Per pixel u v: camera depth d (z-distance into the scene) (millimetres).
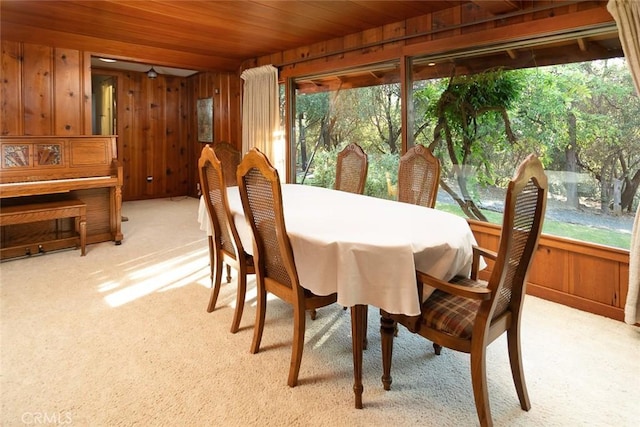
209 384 1792
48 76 4180
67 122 4332
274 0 3045
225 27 3746
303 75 4617
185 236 4547
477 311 1475
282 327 2365
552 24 2625
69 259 3646
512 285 1601
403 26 3551
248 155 1787
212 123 6750
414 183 2816
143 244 4195
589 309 2609
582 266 2637
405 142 3592
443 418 1592
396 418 1587
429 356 2059
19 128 4051
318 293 1687
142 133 7098
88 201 4168
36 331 2270
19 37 3896
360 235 1723
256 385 1789
